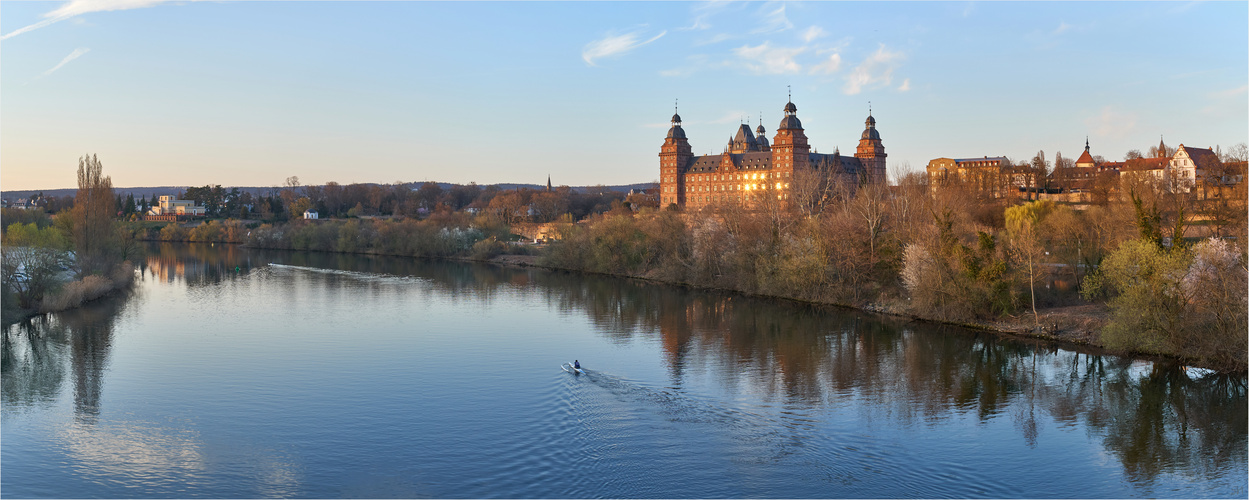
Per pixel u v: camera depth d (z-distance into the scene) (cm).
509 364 7006
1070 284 9206
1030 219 10638
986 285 8394
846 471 4541
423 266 16550
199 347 7794
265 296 11506
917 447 4925
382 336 8331
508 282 13300
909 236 10162
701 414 5509
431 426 5369
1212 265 6525
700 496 4228
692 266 12425
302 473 4619
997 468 4625
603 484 4406
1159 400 5856
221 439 5175
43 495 4338
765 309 9950
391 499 4284
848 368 6825
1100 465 4672
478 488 4394
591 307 10325
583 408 5675
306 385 6375
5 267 9212
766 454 4806
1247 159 12588
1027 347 7550
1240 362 6219
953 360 7106
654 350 7562
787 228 11075
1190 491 4319
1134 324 6850
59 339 8188
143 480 4541
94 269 11625
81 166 11844
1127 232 9269
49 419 5569
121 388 6319
